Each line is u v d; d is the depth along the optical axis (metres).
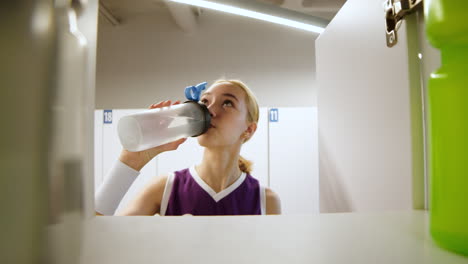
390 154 0.49
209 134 1.15
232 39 3.28
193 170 1.25
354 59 0.63
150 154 1.04
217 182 1.20
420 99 0.43
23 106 0.19
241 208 1.19
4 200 0.18
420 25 0.42
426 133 0.42
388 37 0.48
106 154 2.22
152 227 0.30
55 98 0.21
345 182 0.69
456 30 0.23
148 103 3.29
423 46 0.42
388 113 0.49
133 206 1.18
